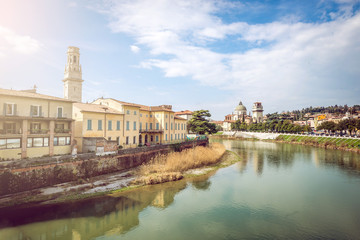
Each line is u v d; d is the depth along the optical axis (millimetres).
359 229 22500
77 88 76875
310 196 31781
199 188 34812
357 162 57219
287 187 35906
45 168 29641
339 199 30688
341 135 101625
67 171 31953
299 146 96125
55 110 38094
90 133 42406
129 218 24266
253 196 31672
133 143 53031
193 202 29156
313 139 102062
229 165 53250
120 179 35938
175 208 27172
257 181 39250
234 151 80188
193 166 48656
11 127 32406
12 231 20672
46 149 34594
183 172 44156
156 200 29438
